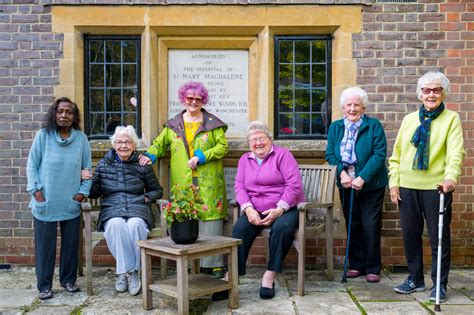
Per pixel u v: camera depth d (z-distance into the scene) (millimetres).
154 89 5289
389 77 5160
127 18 5176
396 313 3900
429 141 4117
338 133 4781
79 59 5266
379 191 4734
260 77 5266
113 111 5371
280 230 4234
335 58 5250
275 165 4441
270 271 4285
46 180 4207
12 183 5207
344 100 4688
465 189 5172
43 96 5184
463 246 5199
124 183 4578
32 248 5238
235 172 5379
